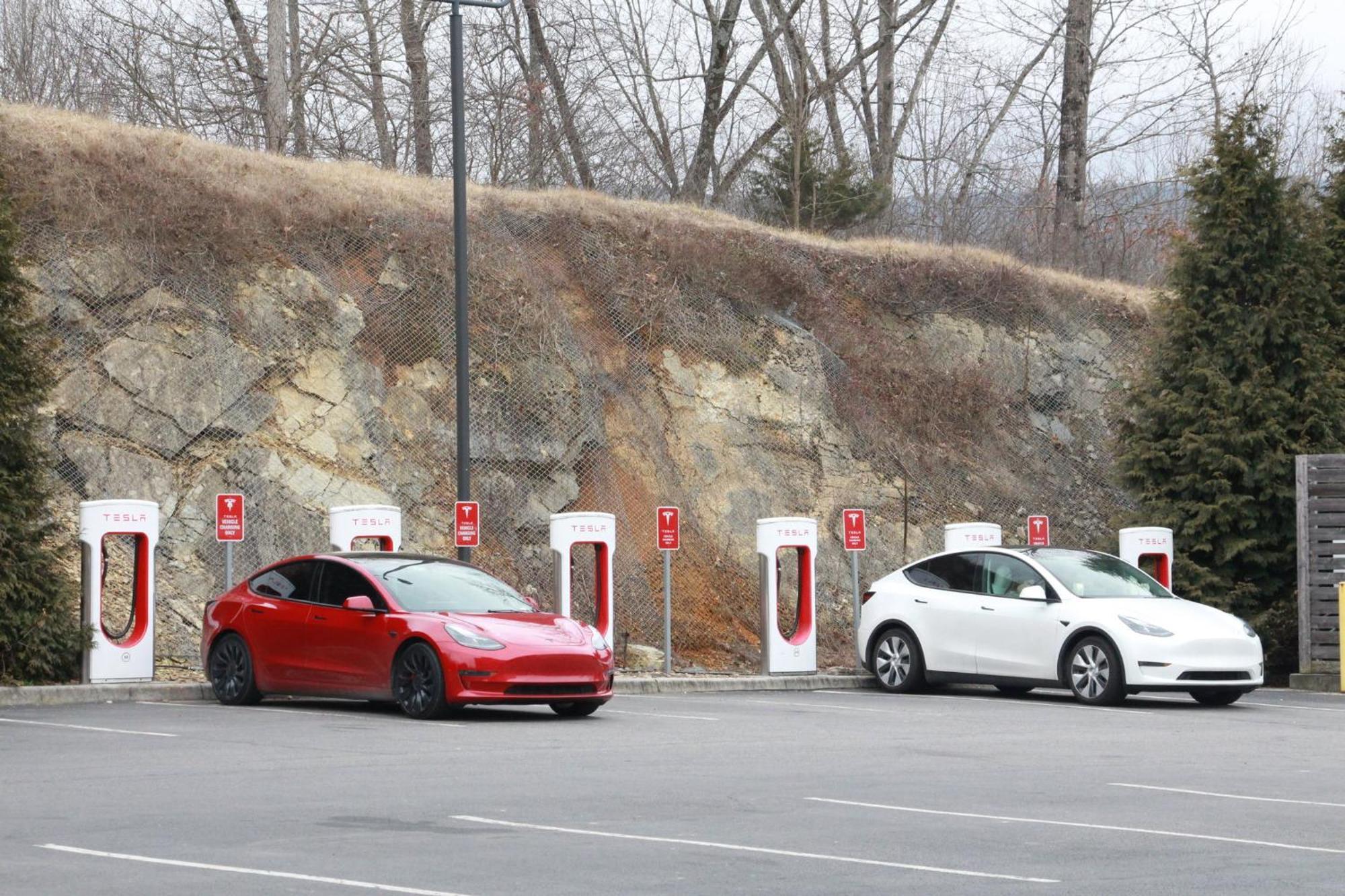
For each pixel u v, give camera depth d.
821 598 31.09
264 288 29.06
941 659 23.20
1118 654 21.19
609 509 30.28
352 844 9.70
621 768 13.76
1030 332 38.09
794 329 34.88
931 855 9.61
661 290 33.72
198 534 26.14
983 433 36.09
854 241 39.03
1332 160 31.56
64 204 27.86
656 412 32.06
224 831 10.11
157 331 27.48
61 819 10.59
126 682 21.30
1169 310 30.58
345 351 29.33
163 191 29.02
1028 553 23.14
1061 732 17.70
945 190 55.25
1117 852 9.77
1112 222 55.50
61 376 26.25
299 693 19.12
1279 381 29.73
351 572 19.09
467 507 24.17
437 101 46.31
